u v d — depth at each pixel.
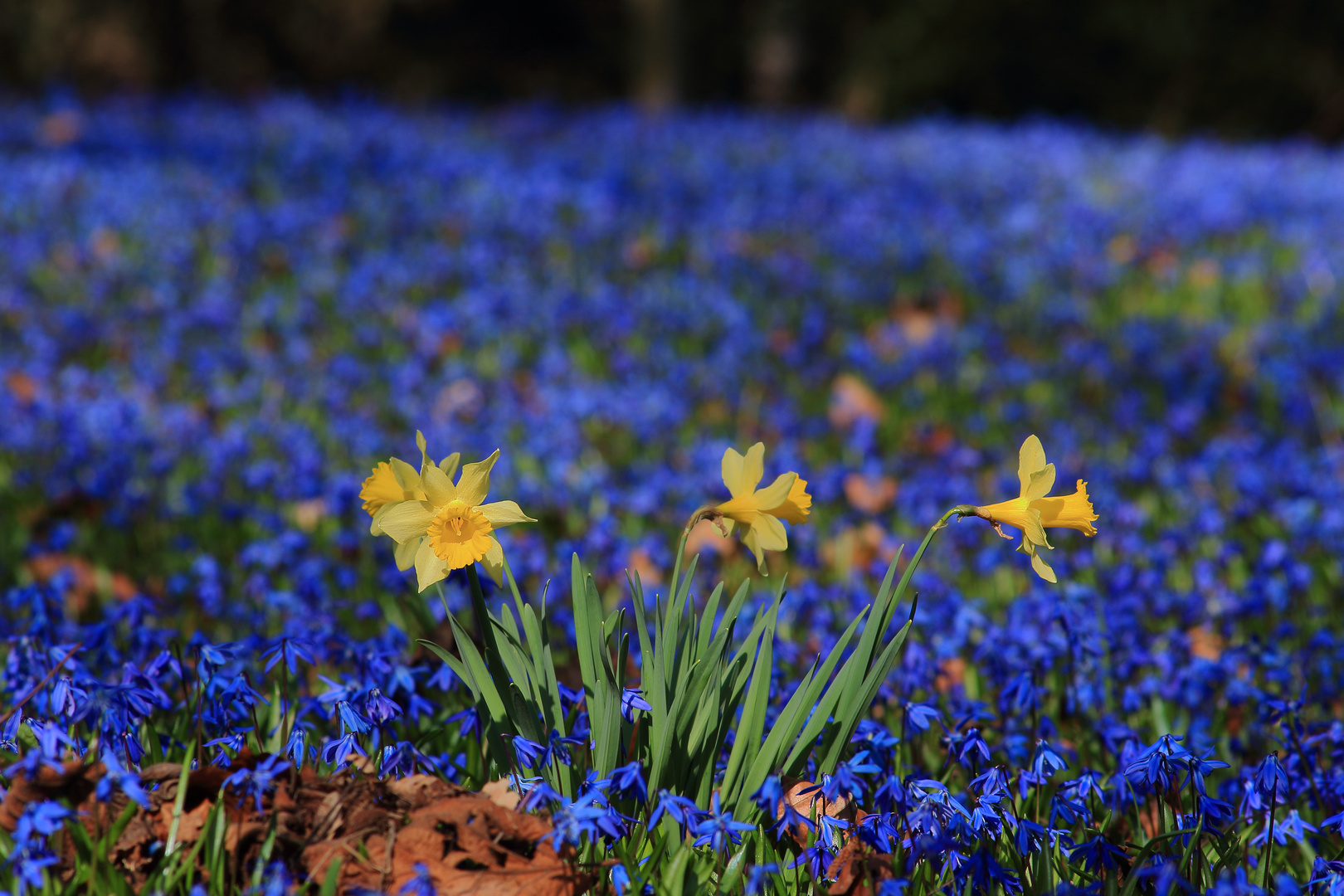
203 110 15.38
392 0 30.52
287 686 2.63
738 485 2.12
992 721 2.91
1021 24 28.39
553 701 2.25
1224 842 2.14
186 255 7.91
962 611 3.11
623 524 4.53
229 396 5.71
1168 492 4.85
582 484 4.65
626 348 6.64
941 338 7.00
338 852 1.96
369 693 2.28
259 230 8.34
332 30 30.53
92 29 27.58
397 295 7.47
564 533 4.54
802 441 5.50
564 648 3.31
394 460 1.92
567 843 1.98
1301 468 4.84
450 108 18.16
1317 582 4.04
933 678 2.98
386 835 1.98
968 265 8.49
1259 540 4.43
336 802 2.03
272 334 6.75
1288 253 9.23
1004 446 5.41
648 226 9.33
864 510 4.74
